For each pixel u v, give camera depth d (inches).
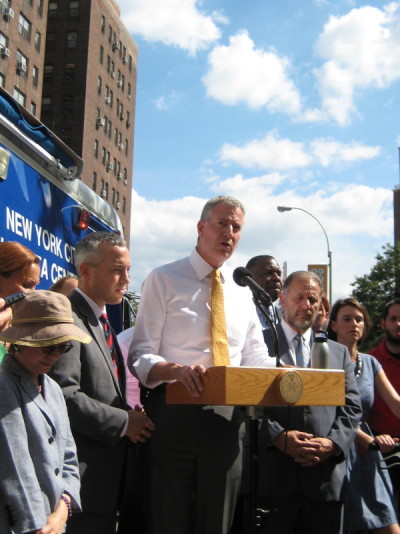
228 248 143.9
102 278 139.8
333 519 155.4
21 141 168.9
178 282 144.3
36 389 108.7
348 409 164.6
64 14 2235.5
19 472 99.5
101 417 126.5
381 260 1550.2
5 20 1566.2
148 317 143.2
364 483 177.3
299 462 152.1
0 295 135.2
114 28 2442.2
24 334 107.7
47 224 186.2
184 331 142.2
